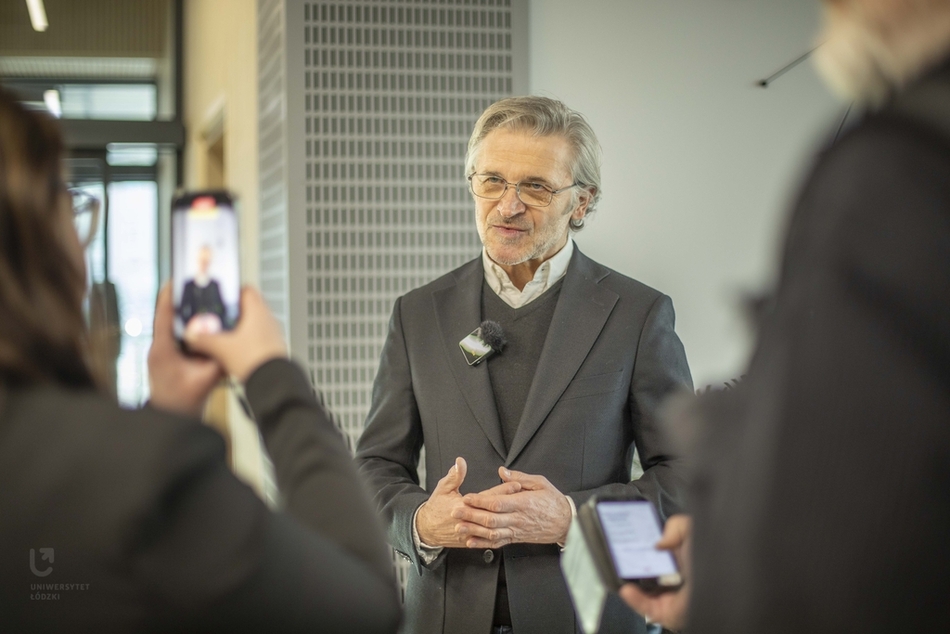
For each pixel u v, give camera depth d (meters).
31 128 0.73
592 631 1.03
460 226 3.08
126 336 5.96
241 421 4.16
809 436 0.57
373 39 3.03
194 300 0.83
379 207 3.04
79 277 0.75
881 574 0.54
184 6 6.54
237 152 4.27
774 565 0.57
